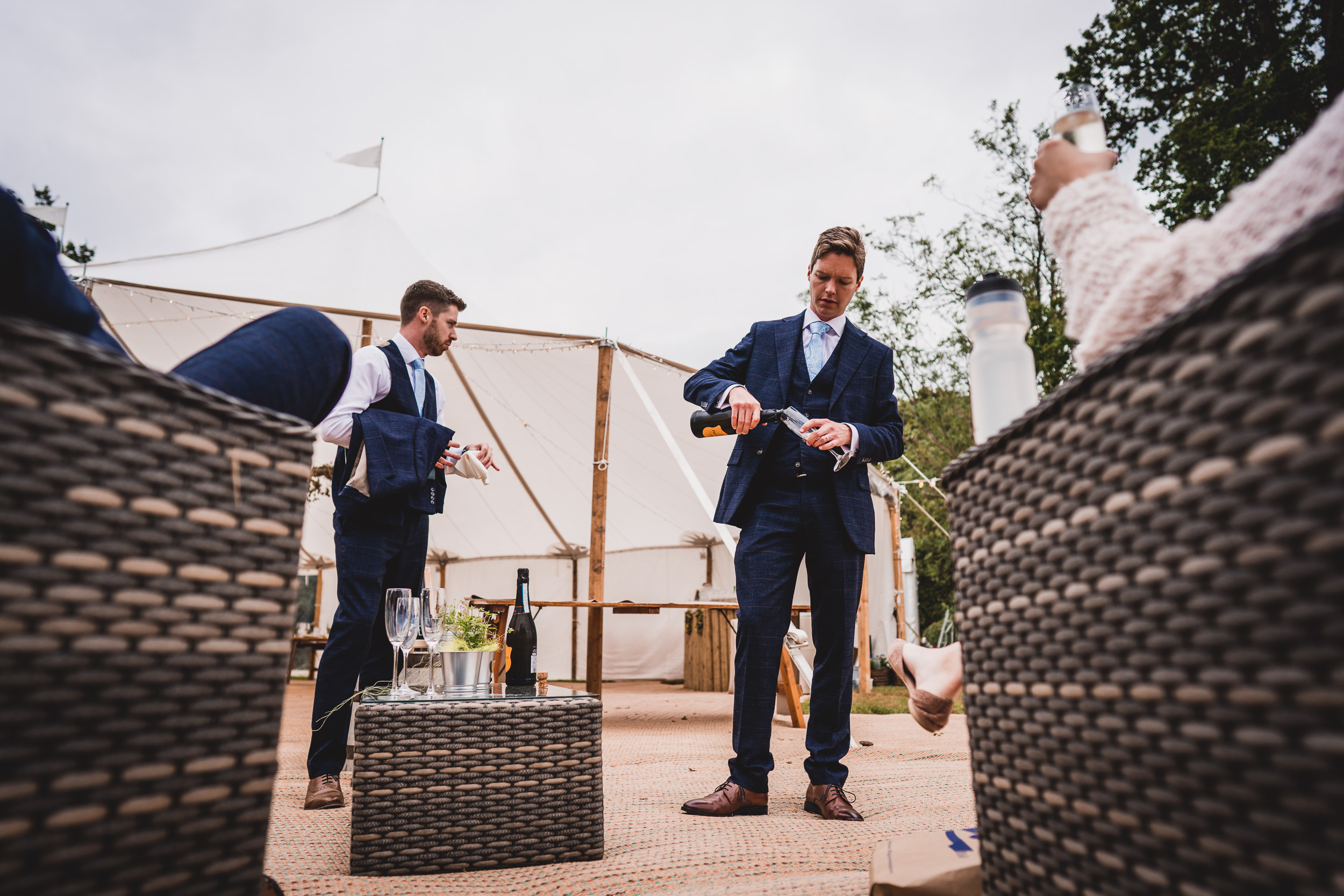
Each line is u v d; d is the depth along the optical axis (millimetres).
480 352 7207
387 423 2340
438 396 2723
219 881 616
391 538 2328
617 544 10469
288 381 894
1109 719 574
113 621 539
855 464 2189
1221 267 599
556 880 1384
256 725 646
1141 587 535
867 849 1541
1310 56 11047
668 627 10227
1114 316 675
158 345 6621
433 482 2529
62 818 509
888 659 1174
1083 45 13469
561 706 1587
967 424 16547
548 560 11148
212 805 608
